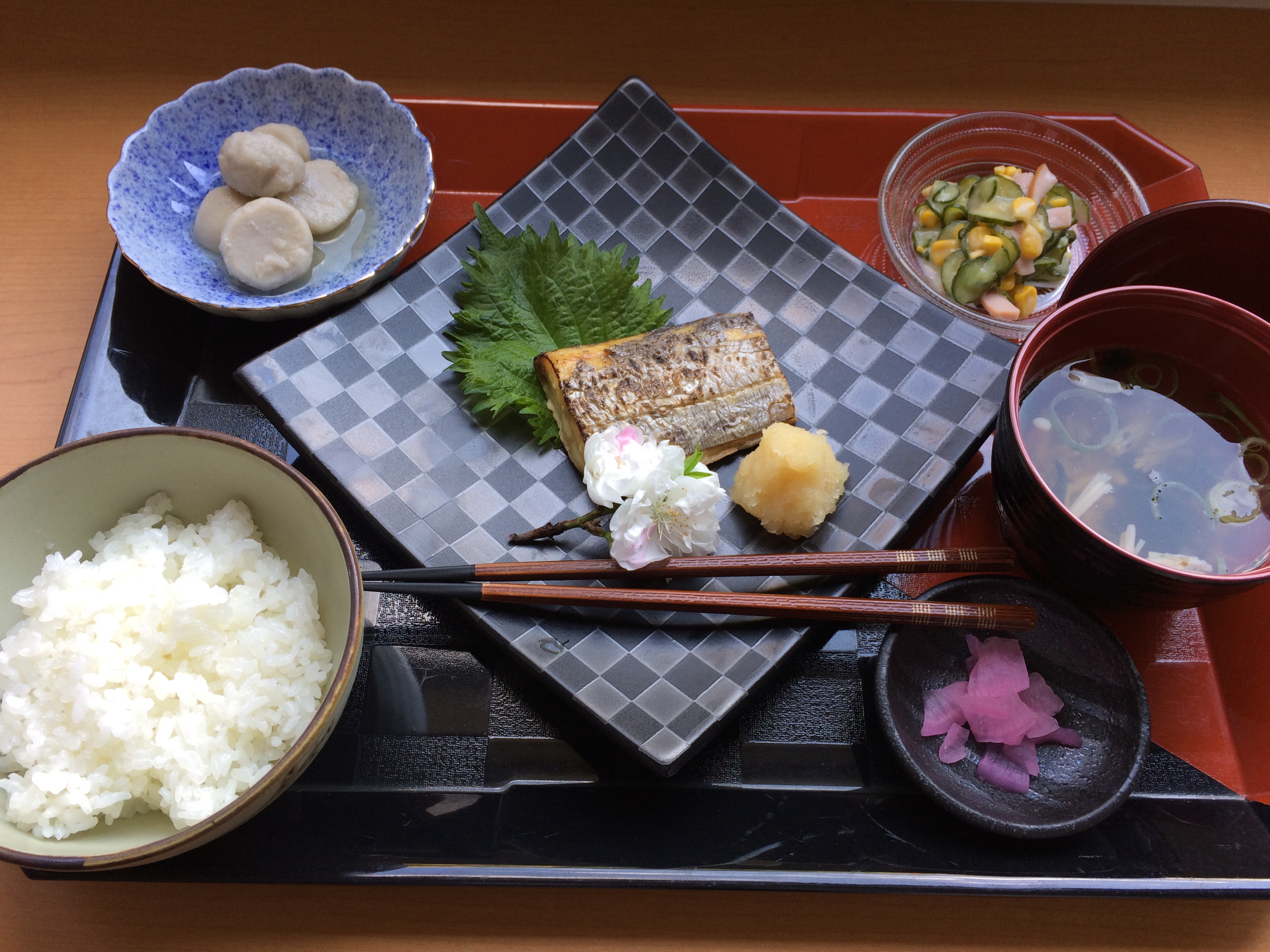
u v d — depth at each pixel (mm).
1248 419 452
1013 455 432
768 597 432
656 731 419
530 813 427
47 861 355
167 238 527
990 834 424
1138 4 622
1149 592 421
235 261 510
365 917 427
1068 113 596
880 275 512
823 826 426
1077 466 456
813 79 603
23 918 422
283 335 513
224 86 542
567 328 501
